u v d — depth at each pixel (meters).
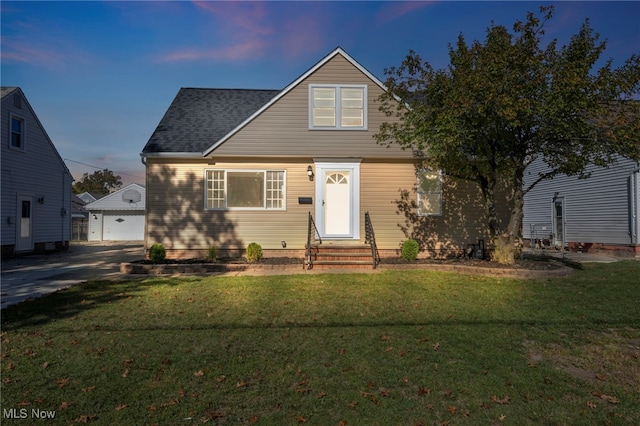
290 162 13.24
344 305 6.85
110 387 3.94
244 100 16.48
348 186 13.27
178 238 13.10
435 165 10.71
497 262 10.97
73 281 9.66
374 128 13.13
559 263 12.28
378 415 3.50
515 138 10.04
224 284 8.66
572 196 18.28
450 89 9.37
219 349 4.90
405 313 6.36
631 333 5.52
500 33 9.19
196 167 13.23
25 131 17.52
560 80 8.37
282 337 5.30
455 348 4.94
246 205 13.23
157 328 5.67
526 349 4.95
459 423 3.40
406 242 12.16
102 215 33.53
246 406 3.62
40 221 18.62
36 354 4.72
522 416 3.51
